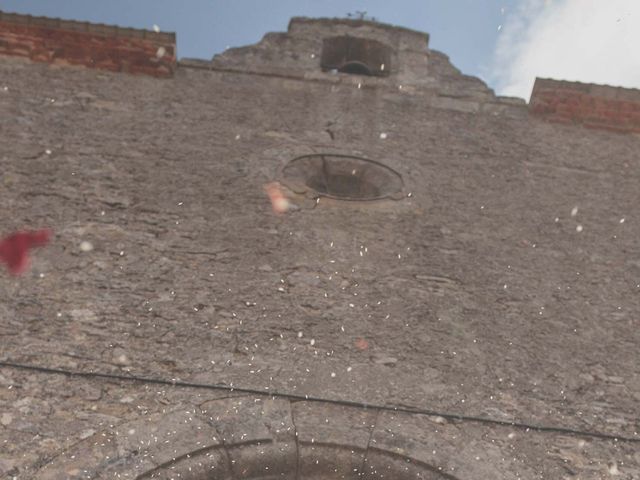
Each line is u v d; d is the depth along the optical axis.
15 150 8.54
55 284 7.07
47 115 9.16
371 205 8.54
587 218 8.82
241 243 7.80
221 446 5.98
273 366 6.62
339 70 11.84
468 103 10.53
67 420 5.97
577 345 7.24
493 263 8.01
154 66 10.12
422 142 9.67
